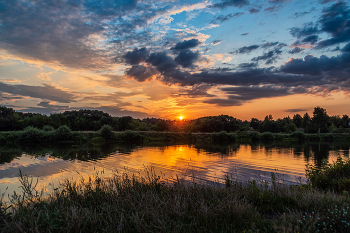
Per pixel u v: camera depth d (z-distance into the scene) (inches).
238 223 164.9
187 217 176.2
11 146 1370.6
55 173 566.9
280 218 170.4
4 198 340.2
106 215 179.5
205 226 160.6
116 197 223.6
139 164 730.2
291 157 1003.3
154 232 152.4
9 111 2982.3
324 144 1904.5
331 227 147.9
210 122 3304.6
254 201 222.5
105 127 1866.4
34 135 1565.0
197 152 1186.0
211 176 546.0
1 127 2532.0
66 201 222.8
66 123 3061.0
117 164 724.0
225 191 249.3
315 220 150.6
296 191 243.6
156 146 1550.2
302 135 2470.5
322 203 192.9
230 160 874.1
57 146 1400.1
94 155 970.1
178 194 219.0
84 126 3191.4
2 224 156.8
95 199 229.5
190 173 582.6
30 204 213.2
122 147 1405.0
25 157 888.9
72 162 762.2
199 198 218.8
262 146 1678.2
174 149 1343.5
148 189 257.8
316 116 3698.3
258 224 160.9
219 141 2289.6
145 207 186.7
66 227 147.9
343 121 4397.1
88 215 172.2
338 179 310.7
